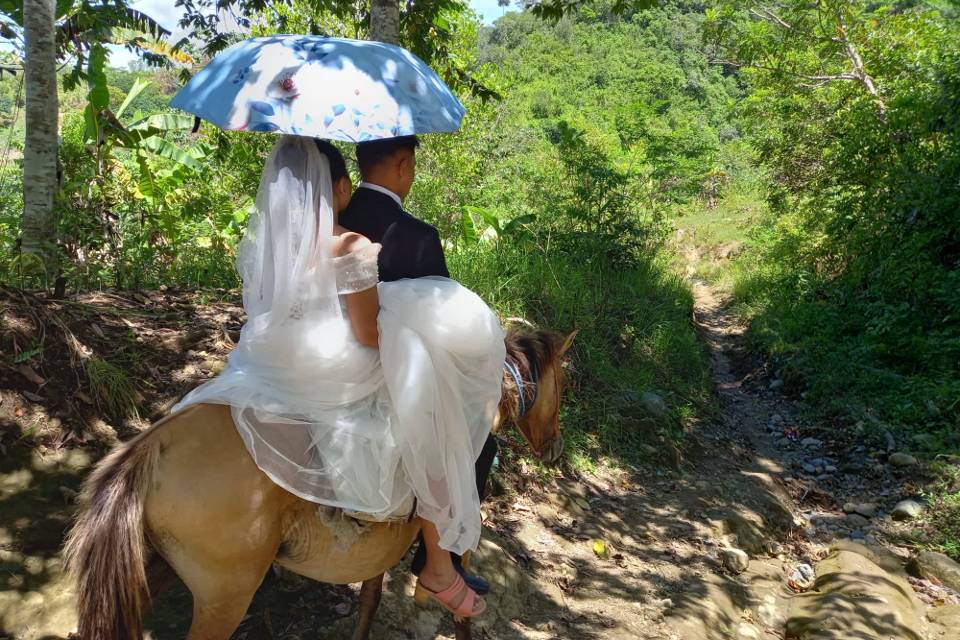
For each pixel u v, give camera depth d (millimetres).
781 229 18984
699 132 35031
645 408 7656
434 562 3049
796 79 16078
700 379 9828
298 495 2637
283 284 2631
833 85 15812
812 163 15711
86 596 2402
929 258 10484
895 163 11656
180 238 7980
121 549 2400
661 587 5051
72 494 3908
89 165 7668
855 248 11977
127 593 2402
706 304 18234
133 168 8930
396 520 2881
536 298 8688
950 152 10781
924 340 9438
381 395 2789
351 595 4035
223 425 2621
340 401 2725
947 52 13109
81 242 6734
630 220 12141
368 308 2684
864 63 15414
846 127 13836
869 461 7801
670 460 7188
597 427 7168
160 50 10148
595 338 8391
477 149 14516
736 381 11438
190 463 2539
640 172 17141
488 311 2955
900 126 11789
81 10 8008
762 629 4887
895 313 10047
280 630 3721
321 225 2641
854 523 6703
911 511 6656
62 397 4309
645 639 4340
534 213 11820
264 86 2611
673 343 9836
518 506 5621
